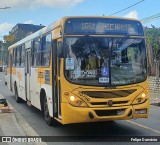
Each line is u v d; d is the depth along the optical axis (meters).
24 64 16.08
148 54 10.05
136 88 9.78
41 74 12.30
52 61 10.70
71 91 9.41
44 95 12.09
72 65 9.48
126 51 9.84
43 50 12.09
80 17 9.75
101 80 9.52
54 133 10.56
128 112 9.57
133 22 10.12
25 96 15.87
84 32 9.70
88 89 9.44
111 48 9.74
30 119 13.24
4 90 28.53
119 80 9.63
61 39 9.63
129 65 9.80
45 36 11.85
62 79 9.51
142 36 10.12
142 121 12.55
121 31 9.95
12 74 20.28
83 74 9.48
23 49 16.44
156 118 13.33
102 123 12.09
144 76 9.95
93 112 9.30
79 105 9.38
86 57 9.57
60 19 9.98
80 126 11.60
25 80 15.82
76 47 9.59
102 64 9.59
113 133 10.40
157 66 24.59
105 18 9.90
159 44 25.58
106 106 9.45
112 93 9.55
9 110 14.73
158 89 24.45
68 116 9.38
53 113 10.63
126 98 9.63
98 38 9.74
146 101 9.92
